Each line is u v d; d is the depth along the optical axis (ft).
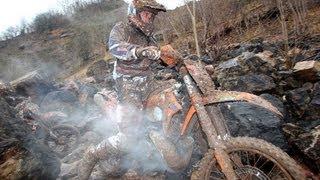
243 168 8.62
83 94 22.99
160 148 9.23
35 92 23.35
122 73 9.87
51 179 11.61
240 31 33.35
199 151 11.13
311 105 11.86
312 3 31.81
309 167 10.07
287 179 7.75
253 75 14.42
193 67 8.90
